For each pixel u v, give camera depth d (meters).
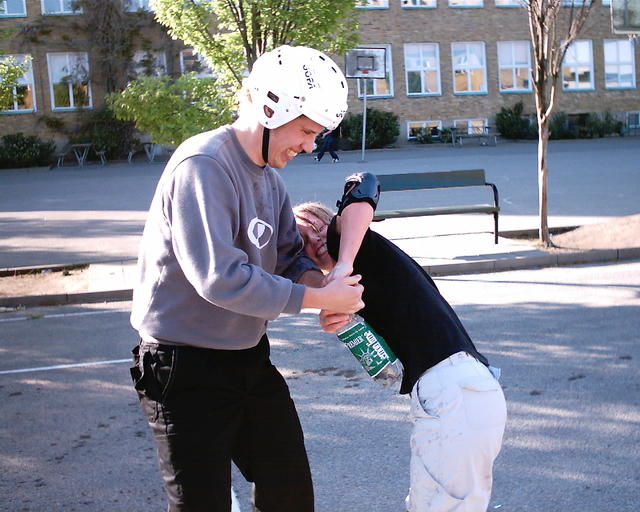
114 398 5.86
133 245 12.98
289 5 10.25
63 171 27.98
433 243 11.94
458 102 36.22
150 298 2.50
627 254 10.84
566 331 7.09
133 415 5.45
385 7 35.09
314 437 4.85
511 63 36.59
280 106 2.35
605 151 26.86
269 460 2.67
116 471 4.48
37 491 4.23
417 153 29.78
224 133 2.47
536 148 29.89
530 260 10.63
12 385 6.32
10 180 25.11
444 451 2.47
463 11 35.84
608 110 37.78
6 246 13.33
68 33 31.77
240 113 2.52
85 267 11.55
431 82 35.94
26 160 30.44
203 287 2.29
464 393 2.48
